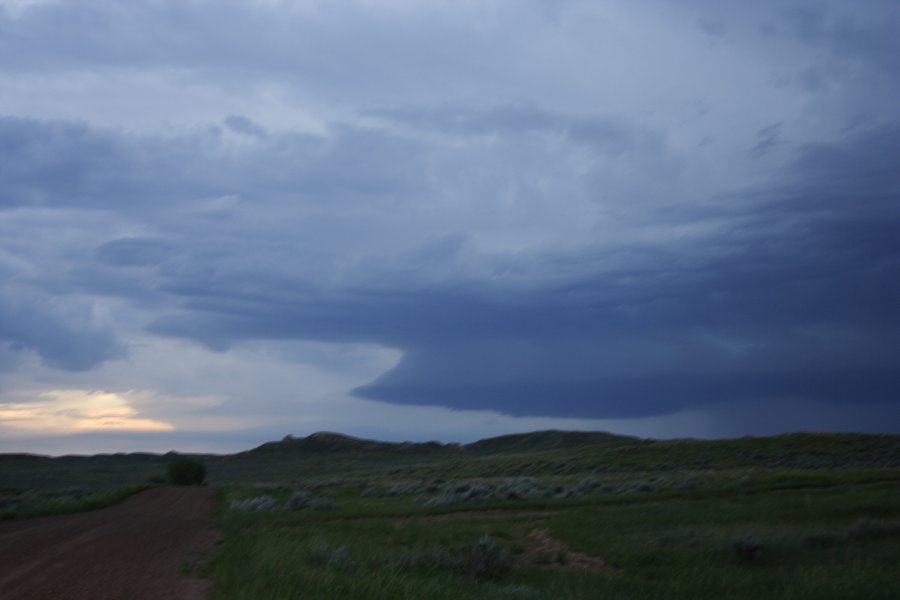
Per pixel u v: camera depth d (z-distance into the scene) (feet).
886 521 84.94
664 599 55.52
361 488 204.33
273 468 492.54
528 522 102.22
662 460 268.21
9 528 92.17
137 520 99.91
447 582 50.80
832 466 226.38
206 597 43.96
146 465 509.76
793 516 95.20
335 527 94.63
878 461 233.35
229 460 576.20
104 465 504.43
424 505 127.75
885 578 57.00
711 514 99.30
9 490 253.24
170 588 47.09
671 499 120.78
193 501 141.28
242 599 39.78
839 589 53.93
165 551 65.92
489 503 124.26
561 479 215.10
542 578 62.54
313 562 55.93
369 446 626.64
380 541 79.87
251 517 104.73
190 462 252.01
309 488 206.39
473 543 70.79
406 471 351.05
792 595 53.72
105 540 75.10
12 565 58.34
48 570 55.21
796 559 70.03
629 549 77.97
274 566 48.34
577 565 72.79
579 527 93.15
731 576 62.13
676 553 74.64
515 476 276.21
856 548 72.69
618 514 103.55
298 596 40.68
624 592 56.75
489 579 60.90
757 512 98.99
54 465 498.28
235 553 59.67
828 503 102.68
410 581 47.19
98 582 49.62
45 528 90.27
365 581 44.96
